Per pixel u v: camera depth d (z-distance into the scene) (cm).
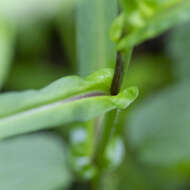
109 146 25
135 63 39
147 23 19
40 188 27
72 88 20
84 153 25
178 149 28
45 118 20
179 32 38
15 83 39
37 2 31
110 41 22
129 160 32
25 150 27
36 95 20
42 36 37
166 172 33
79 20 22
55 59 42
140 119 29
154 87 38
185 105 29
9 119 20
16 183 27
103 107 20
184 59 38
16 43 37
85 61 23
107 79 20
